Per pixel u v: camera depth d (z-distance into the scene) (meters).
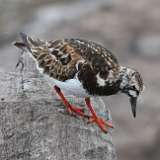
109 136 11.49
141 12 33.44
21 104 11.55
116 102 23.70
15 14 36.19
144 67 27.55
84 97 11.46
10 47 30.27
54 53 11.30
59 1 37.09
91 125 11.45
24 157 10.54
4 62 27.20
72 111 11.60
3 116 11.20
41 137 10.82
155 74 26.67
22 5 37.19
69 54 11.00
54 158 10.48
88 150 10.76
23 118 11.20
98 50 10.88
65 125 11.18
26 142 10.73
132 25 32.06
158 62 28.12
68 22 32.81
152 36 30.72
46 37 31.00
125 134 21.98
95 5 34.84
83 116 11.59
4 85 12.46
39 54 11.59
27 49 11.96
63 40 11.46
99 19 32.69
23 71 13.38
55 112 11.48
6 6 37.31
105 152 10.93
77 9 34.56
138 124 22.45
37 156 10.51
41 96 12.06
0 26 34.53
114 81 10.64
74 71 10.77
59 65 11.08
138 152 21.39
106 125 11.62
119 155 21.33
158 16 32.97
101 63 10.68
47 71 11.35
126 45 30.02
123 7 34.16
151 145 21.55
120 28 31.64
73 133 11.02
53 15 34.16
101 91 10.75
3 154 10.59
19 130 10.92
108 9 34.03
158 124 22.33
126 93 10.82
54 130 11.01
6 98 11.86
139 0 34.81
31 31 32.34
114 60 10.88
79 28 31.80
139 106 23.28
